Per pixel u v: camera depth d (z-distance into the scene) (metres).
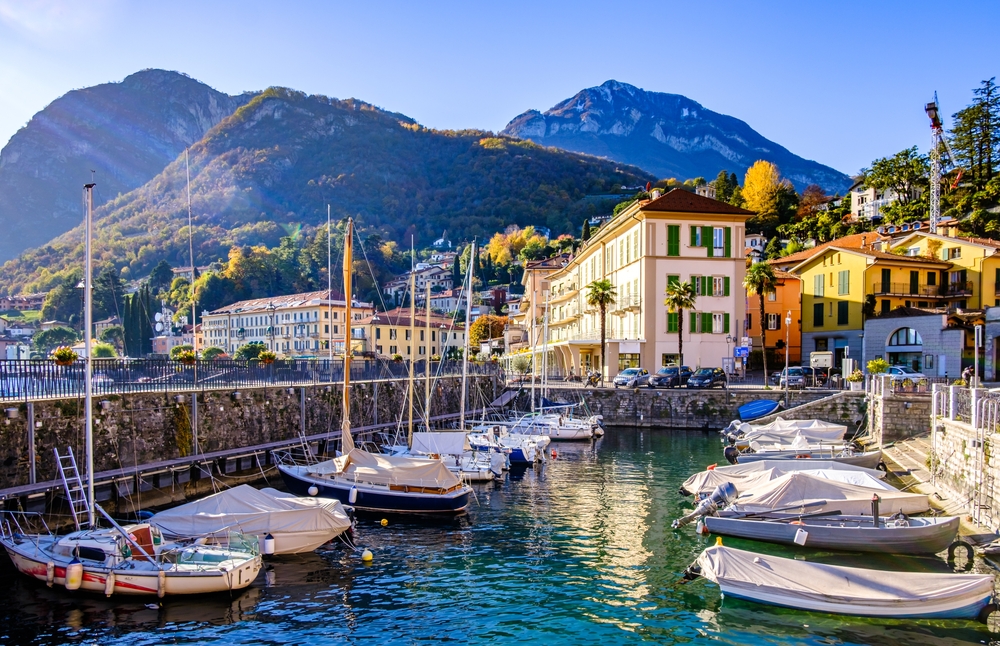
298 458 43.25
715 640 19.78
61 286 146.00
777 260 97.44
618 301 82.88
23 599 21.78
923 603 20.42
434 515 33.56
